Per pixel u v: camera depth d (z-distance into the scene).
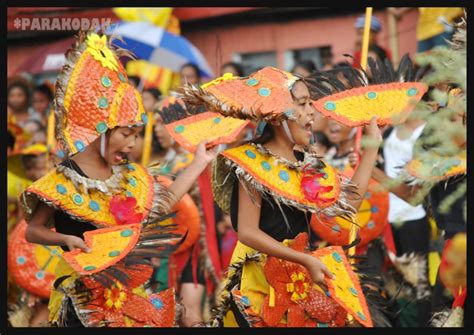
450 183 9.25
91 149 8.16
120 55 8.39
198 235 11.80
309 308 7.91
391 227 11.36
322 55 15.17
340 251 8.12
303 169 7.99
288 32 15.34
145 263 8.02
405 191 9.35
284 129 7.97
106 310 7.99
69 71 8.04
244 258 7.95
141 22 14.87
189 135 9.06
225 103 7.89
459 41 8.09
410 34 13.98
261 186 7.81
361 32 14.17
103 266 7.62
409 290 11.23
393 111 8.39
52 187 7.99
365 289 8.25
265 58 15.51
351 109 8.45
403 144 10.86
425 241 11.23
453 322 9.38
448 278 9.35
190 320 11.73
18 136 14.85
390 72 8.59
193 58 14.74
